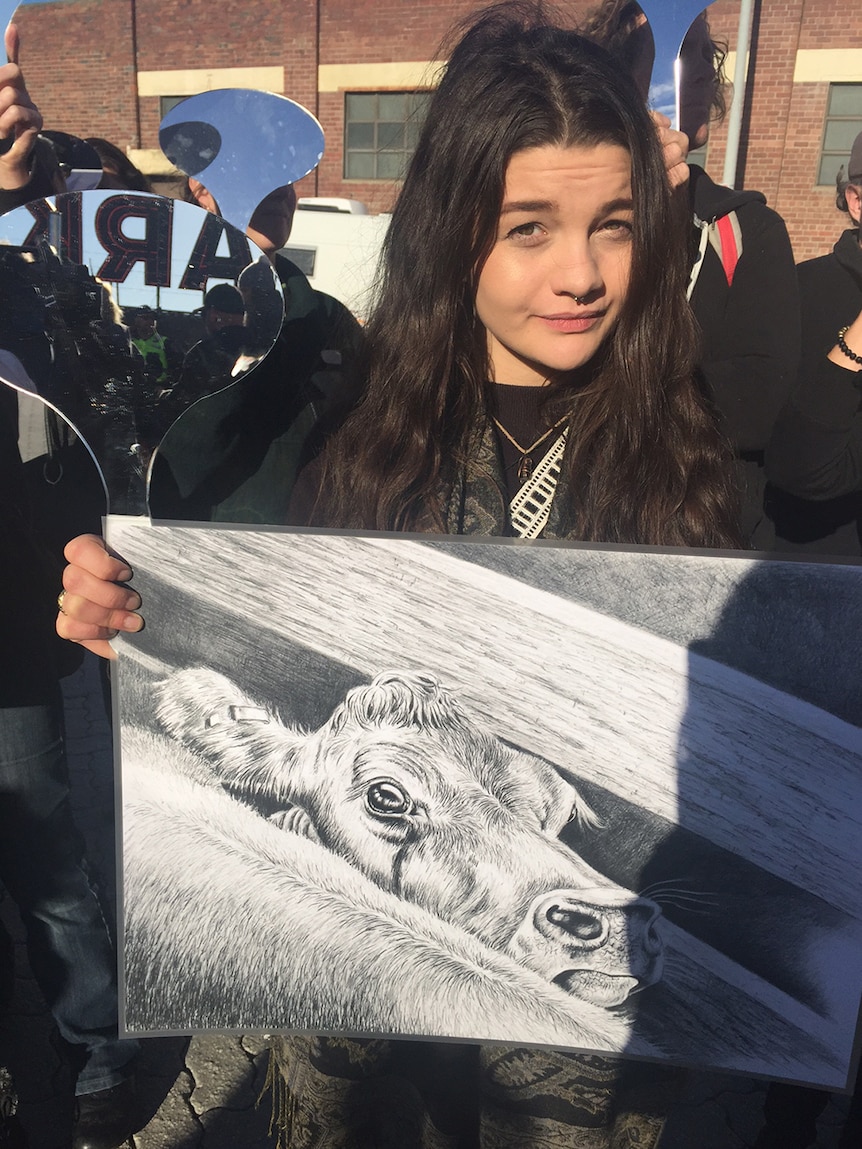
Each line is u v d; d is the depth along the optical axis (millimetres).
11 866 1656
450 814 945
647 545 891
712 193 1634
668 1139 1753
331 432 1135
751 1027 959
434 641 910
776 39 6102
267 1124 1792
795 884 920
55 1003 1693
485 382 1033
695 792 914
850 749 885
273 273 938
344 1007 1007
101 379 940
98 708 3279
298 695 934
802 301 1838
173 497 1318
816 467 1358
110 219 915
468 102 905
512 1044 1002
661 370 1006
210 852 974
